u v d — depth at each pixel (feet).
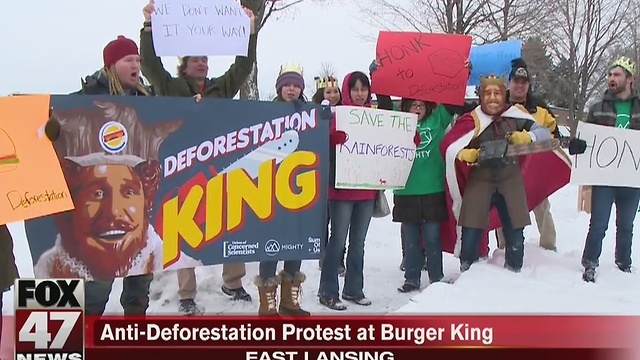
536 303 15.42
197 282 18.72
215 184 14.16
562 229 26.12
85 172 13.16
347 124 16.35
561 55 56.54
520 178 17.52
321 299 17.42
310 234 14.99
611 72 18.15
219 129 14.11
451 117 18.70
